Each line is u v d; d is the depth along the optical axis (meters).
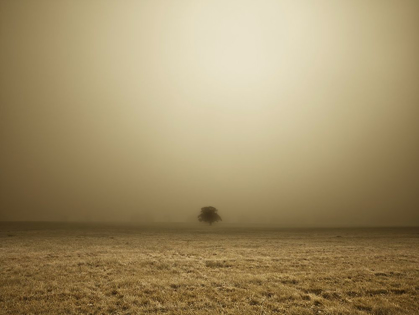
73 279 14.70
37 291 12.52
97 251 24.97
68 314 9.89
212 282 14.23
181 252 24.78
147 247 28.41
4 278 14.76
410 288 13.36
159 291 12.63
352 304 11.08
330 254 24.09
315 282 14.39
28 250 25.45
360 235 51.00
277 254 23.89
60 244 30.62
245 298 11.74
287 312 10.16
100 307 10.61
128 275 15.73
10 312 9.94
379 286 13.69
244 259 21.02
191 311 10.17
